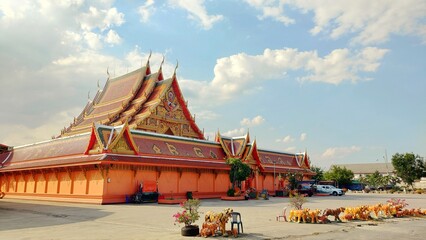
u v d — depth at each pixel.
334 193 68.25
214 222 16.58
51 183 45.22
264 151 68.94
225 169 52.25
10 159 56.12
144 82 65.06
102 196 37.44
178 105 62.16
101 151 39.03
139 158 41.47
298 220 22.12
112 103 66.62
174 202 38.66
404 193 85.00
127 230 17.94
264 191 53.12
